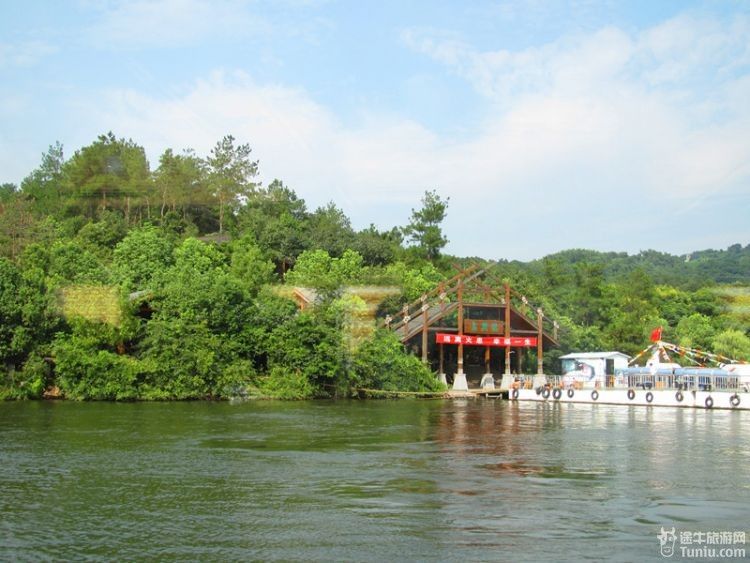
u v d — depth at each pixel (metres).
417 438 36.16
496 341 79.69
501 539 17.28
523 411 57.69
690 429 42.56
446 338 77.69
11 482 23.28
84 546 16.53
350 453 30.34
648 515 19.69
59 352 56.53
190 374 59.91
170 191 104.38
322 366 66.12
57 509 19.84
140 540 17.02
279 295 71.00
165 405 54.25
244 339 64.25
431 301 82.56
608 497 21.88
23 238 79.38
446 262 115.75
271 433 37.16
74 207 98.50
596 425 44.94
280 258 93.75
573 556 16.08
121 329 59.03
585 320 107.00
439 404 64.31
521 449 32.47
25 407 49.94
